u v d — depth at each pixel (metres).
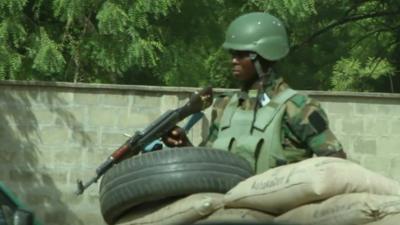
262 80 8.81
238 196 7.62
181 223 7.73
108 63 20.81
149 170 8.04
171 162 8.04
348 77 29.16
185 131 9.17
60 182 18.41
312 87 28.58
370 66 29.56
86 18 21.45
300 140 8.59
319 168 7.37
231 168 8.11
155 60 20.98
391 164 18.75
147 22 20.89
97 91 18.42
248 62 8.83
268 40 8.80
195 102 9.08
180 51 23.00
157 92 18.34
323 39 29.52
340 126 18.69
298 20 23.36
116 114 18.39
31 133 18.39
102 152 18.42
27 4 21.50
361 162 18.72
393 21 30.17
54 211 18.38
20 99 18.39
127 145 9.08
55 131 18.41
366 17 29.59
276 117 8.58
